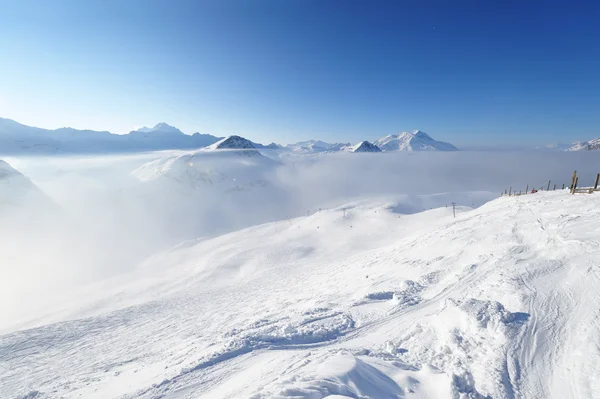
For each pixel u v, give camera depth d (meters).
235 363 9.12
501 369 6.78
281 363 8.12
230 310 23.30
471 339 8.17
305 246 70.56
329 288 22.05
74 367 14.34
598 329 7.37
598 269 10.10
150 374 9.64
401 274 19.55
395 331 10.35
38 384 12.48
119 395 8.33
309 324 11.88
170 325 21.41
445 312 9.70
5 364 16.08
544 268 11.66
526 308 8.99
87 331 22.17
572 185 25.50
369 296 14.88
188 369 9.01
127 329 22.05
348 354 7.80
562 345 7.27
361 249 56.06
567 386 6.11
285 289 28.22
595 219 15.62
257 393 5.91
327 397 5.52
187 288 50.91
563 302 8.95
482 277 13.55
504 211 26.72
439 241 24.39
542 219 19.47
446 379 6.66
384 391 6.32
